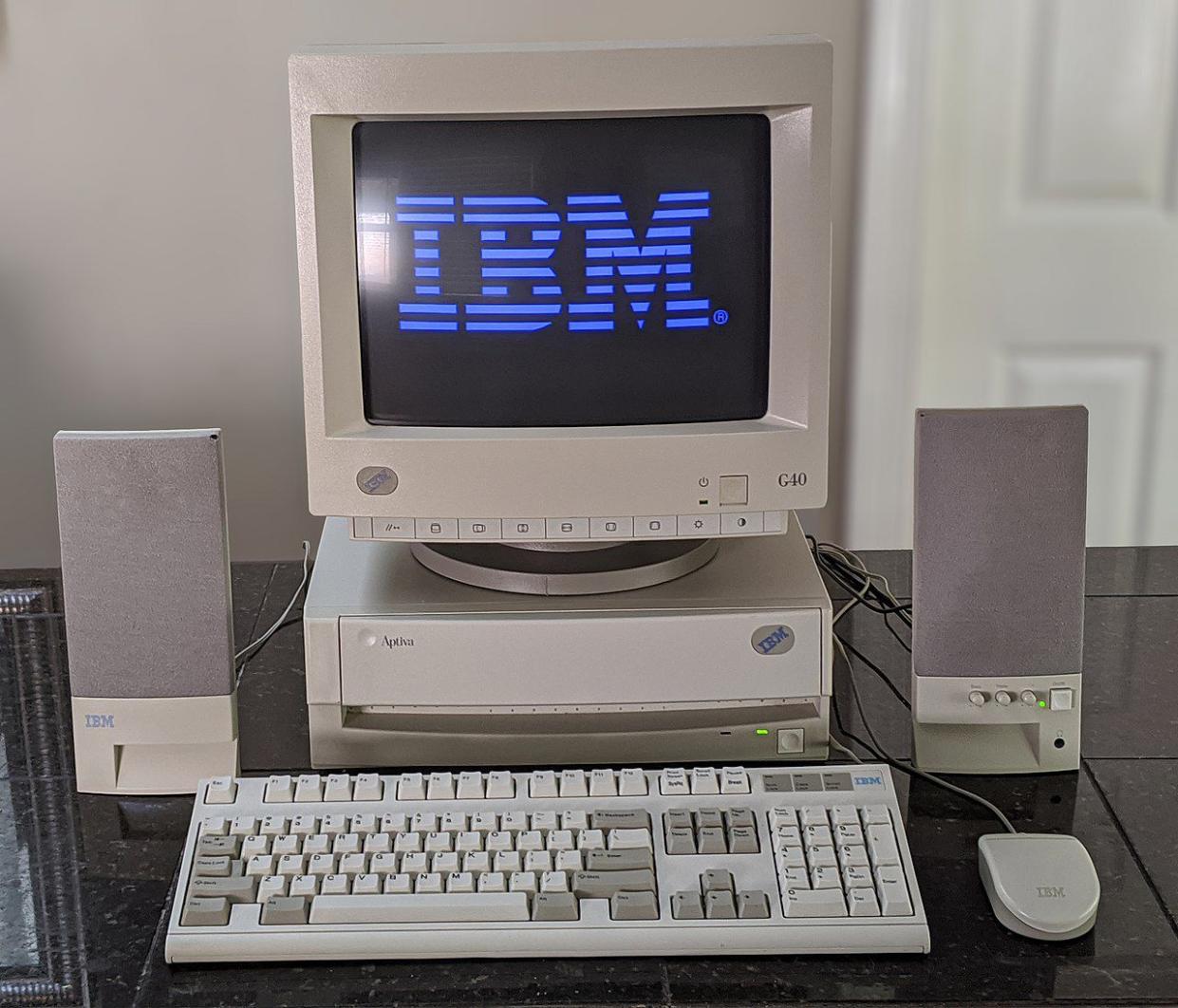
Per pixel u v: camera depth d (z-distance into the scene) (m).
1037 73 2.10
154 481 1.01
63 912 0.92
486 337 1.07
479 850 0.92
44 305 2.23
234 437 2.31
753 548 1.17
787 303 1.05
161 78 2.13
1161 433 2.26
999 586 1.06
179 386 2.28
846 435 2.29
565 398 1.08
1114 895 0.94
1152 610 1.36
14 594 1.38
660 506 1.07
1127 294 2.20
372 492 1.07
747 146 1.04
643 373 1.08
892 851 0.92
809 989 0.86
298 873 0.91
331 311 1.04
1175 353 2.22
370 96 1.00
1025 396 2.25
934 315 2.22
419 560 1.15
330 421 1.06
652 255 1.05
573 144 1.03
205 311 2.25
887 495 2.29
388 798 0.96
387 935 0.88
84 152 2.16
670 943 0.88
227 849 0.92
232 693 1.05
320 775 0.99
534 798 0.96
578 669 1.06
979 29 2.09
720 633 1.06
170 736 1.05
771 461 1.07
